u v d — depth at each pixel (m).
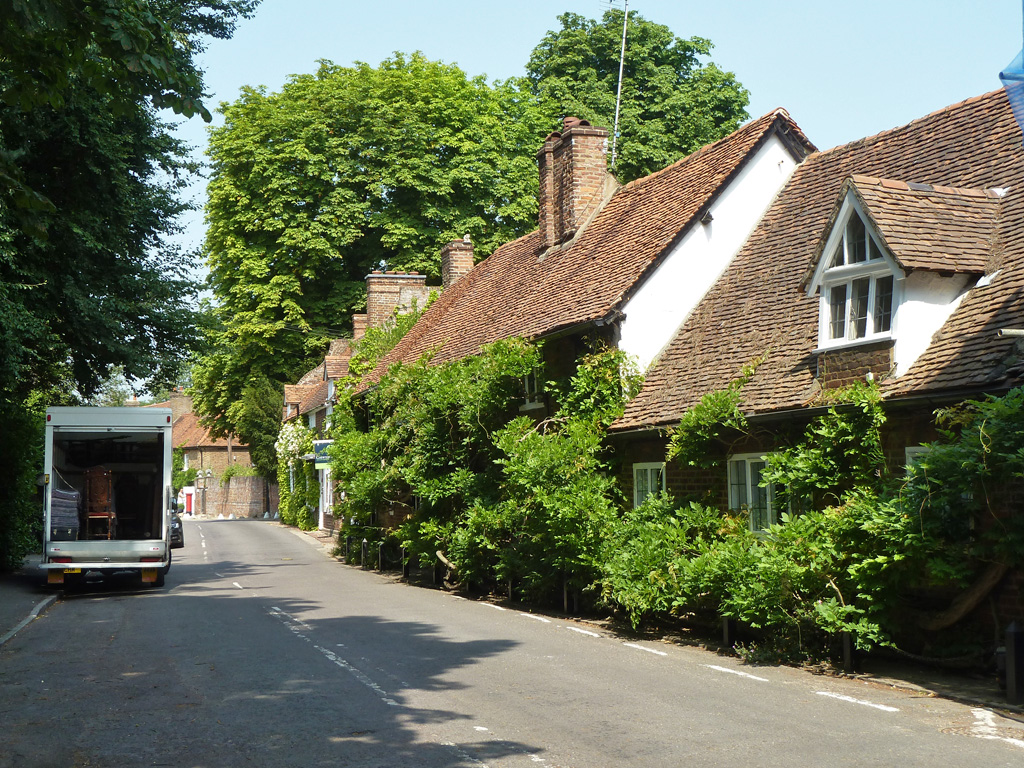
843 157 17.73
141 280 20.89
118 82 8.74
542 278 22.86
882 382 11.78
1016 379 9.80
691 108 39.88
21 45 8.68
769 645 11.41
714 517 13.52
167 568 21.48
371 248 43.03
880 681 9.74
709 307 17.53
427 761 6.89
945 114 15.98
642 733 7.63
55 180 18.77
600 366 17.31
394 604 17.53
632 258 18.56
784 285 15.96
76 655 12.00
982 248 12.40
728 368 15.25
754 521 13.81
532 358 18.91
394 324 34.66
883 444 11.62
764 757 6.89
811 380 13.19
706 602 12.39
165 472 20.62
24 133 17.03
